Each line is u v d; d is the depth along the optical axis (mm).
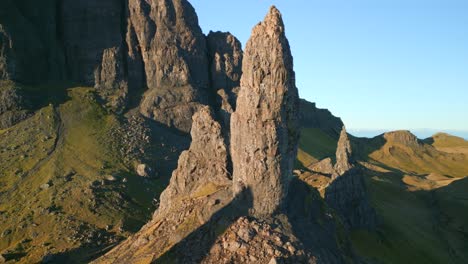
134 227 173625
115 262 88625
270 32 83188
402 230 157125
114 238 164375
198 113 106375
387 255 133250
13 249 154500
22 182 194625
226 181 96812
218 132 101250
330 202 136625
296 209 87688
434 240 166250
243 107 84750
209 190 95688
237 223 80938
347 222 139375
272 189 82750
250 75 83688
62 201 181875
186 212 90062
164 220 93625
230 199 86438
